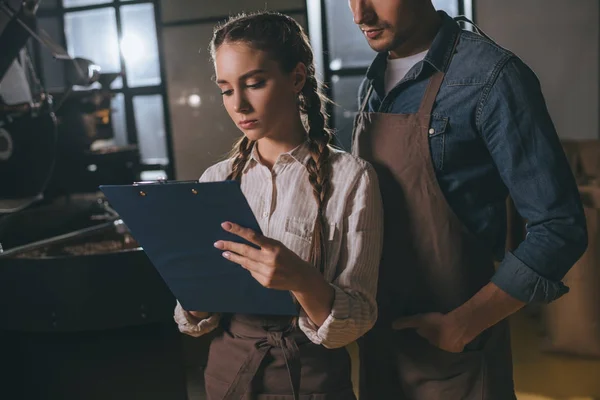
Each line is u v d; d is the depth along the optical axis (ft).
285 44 3.77
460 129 4.06
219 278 3.68
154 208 3.40
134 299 6.55
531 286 3.81
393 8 4.08
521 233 12.24
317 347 3.94
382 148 4.31
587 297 9.66
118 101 16.49
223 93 3.83
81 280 6.39
